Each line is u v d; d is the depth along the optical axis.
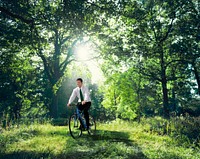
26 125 15.16
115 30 25.45
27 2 15.23
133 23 24.31
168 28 33.12
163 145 10.07
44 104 54.75
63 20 14.91
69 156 7.55
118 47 28.38
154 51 30.77
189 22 31.11
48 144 9.36
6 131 12.48
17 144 9.38
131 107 37.75
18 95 43.84
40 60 38.75
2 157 6.96
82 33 16.34
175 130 13.46
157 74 34.72
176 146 10.23
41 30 16.91
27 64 34.06
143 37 30.61
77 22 14.94
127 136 12.01
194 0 32.00
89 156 7.65
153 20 32.16
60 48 34.81
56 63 35.53
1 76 36.62
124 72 37.44
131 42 29.56
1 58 26.45
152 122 16.14
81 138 10.70
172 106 43.88
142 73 34.38
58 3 14.73
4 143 9.29
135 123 18.11
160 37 33.03
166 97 33.59
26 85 49.12
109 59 30.45
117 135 12.12
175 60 32.84
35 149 8.34
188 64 34.69
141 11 21.56
